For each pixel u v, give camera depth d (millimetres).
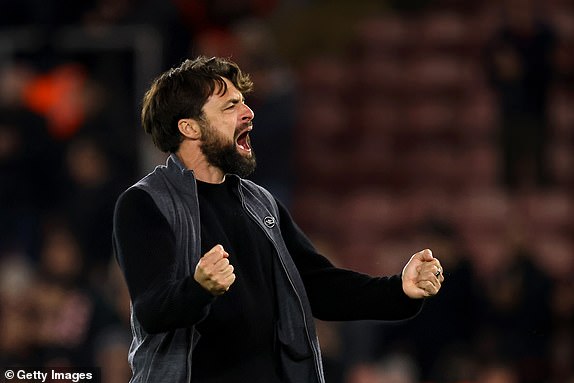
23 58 32531
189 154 12547
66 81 31953
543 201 39406
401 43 45406
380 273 35406
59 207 31766
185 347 11805
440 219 33219
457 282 31141
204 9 34469
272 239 12492
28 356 27078
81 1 33062
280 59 39156
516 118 39125
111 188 31578
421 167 42188
